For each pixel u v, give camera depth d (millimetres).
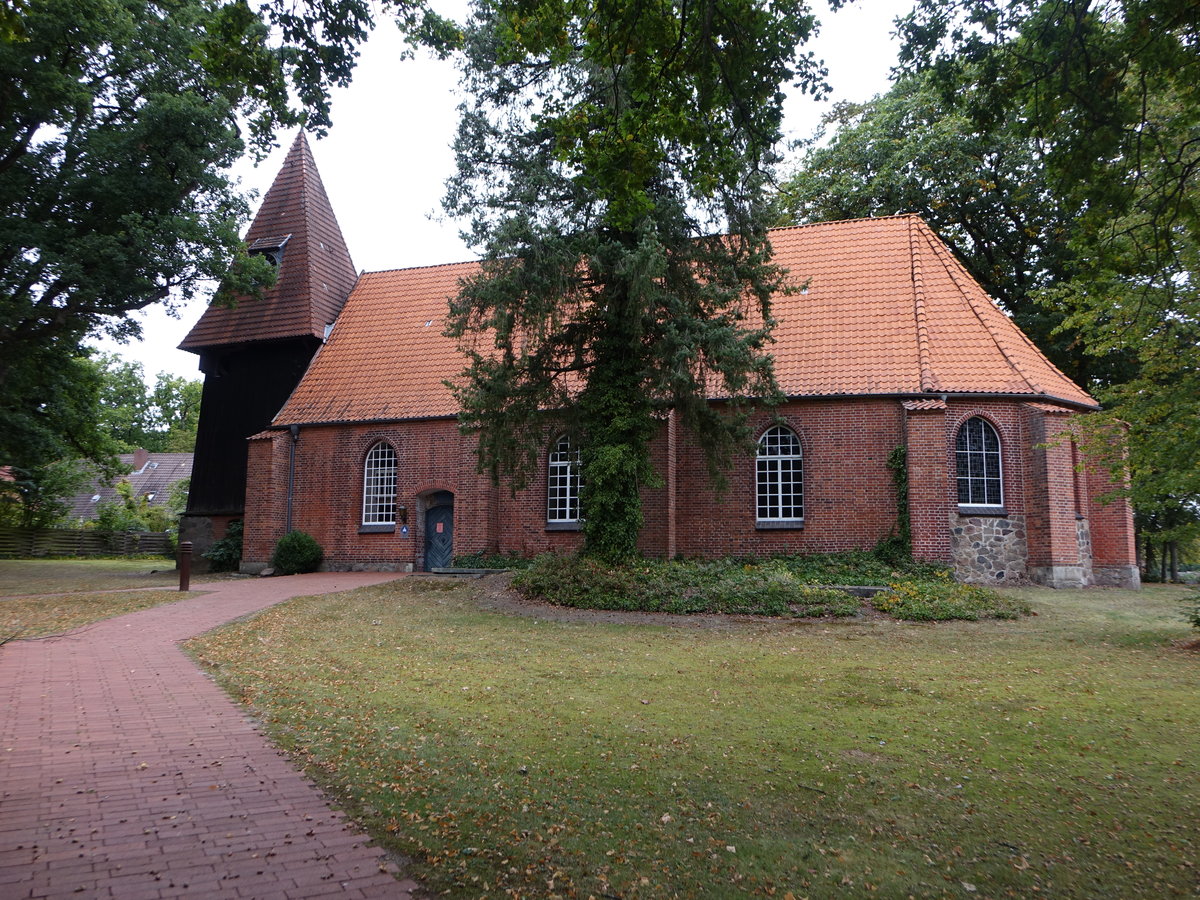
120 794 6059
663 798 6320
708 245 18188
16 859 4867
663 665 11703
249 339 30219
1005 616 15797
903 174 29172
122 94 22766
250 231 32281
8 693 9438
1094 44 7109
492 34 16875
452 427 26203
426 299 30672
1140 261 7828
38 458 28047
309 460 27828
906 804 6328
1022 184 27625
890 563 20656
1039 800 6445
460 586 21062
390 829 5473
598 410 18609
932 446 20500
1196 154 9336
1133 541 22234
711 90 7867
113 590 22094
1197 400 12625
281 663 11625
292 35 8180
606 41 7777
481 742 7680
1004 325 23078
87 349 28469
